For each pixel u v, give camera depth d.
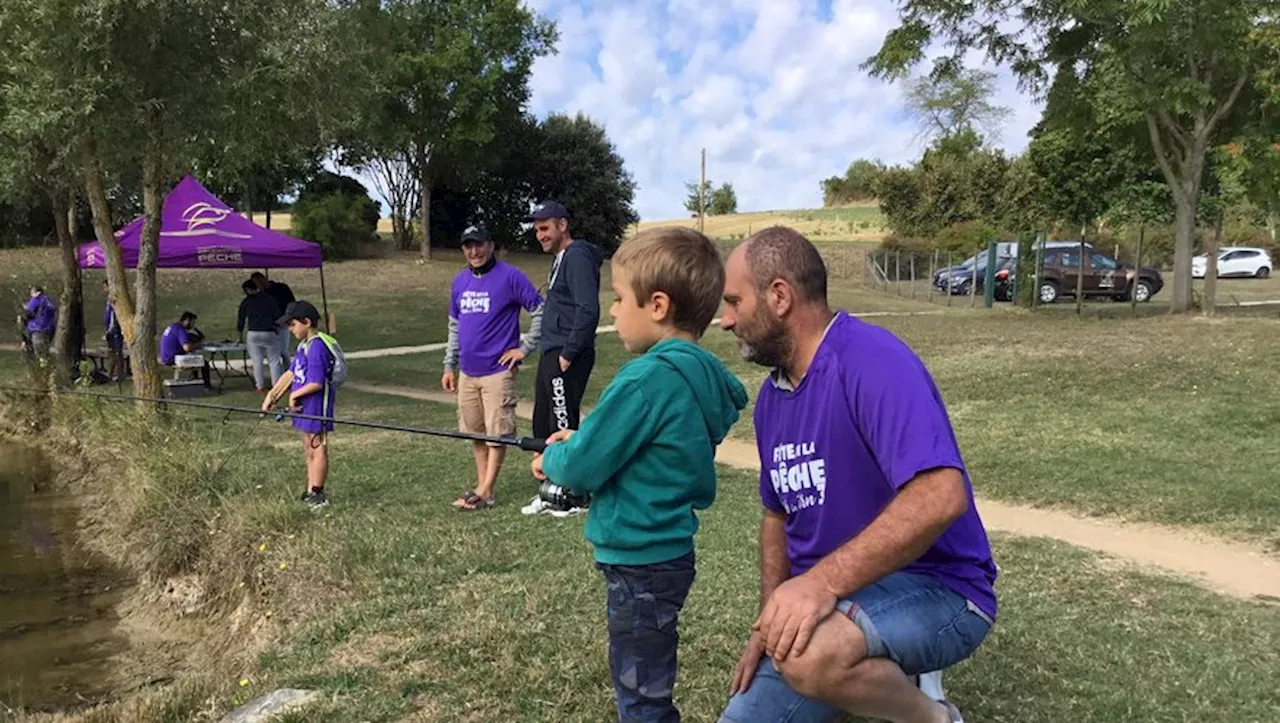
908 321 18.17
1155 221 34.94
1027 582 4.73
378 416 11.38
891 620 2.07
